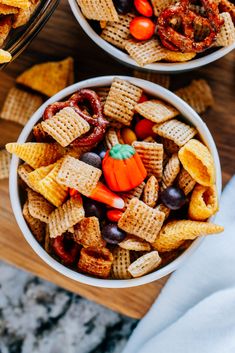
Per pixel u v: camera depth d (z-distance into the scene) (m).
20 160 0.36
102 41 0.36
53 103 0.36
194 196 0.35
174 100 0.36
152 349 0.42
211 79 0.41
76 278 0.36
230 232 0.41
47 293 0.49
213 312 0.41
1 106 0.42
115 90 0.35
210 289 0.42
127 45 0.36
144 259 0.34
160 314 0.42
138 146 0.35
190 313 0.42
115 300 0.42
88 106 0.37
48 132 0.34
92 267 0.35
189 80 0.42
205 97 0.41
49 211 0.36
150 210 0.34
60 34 0.42
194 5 0.36
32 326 0.50
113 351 0.49
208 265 0.42
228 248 0.41
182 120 0.37
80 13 0.36
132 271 0.35
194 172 0.34
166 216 0.36
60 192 0.35
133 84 0.36
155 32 0.36
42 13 0.36
